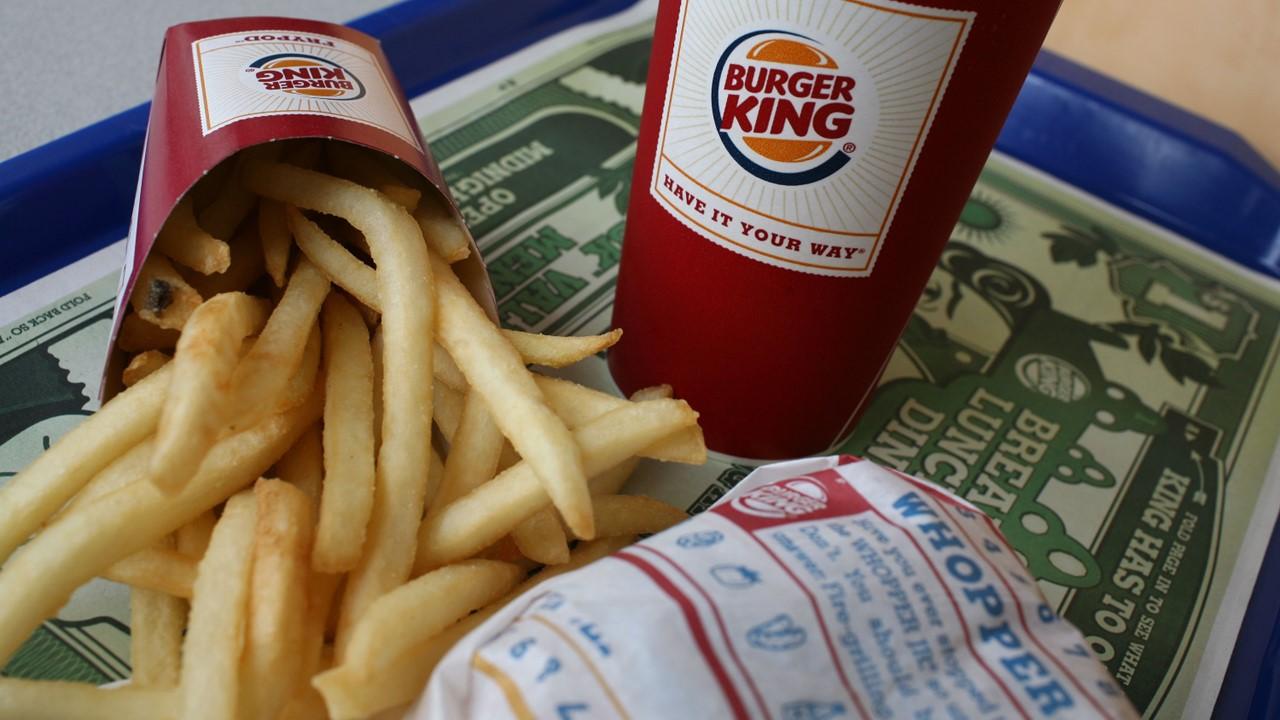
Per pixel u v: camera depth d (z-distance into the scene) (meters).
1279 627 0.29
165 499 0.22
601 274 0.36
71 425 0.29
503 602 0.23
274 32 0.29
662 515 0.26
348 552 0.21
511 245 0.37
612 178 0.41
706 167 0.26
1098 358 0.37
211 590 0.21
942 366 0.36
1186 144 0.44
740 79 0.24
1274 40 0.55
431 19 0.44
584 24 0.49
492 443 0.25
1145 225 0.44
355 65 0.29
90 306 0.32
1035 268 0.41
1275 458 0.35
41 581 0.21
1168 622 0.29
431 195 0.29
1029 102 0.46
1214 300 0.41
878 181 0.25
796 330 0.28
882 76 0.23
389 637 0.20
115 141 0.35
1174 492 0.33
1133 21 0.57
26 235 0.33
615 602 0.20
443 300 0.25
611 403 0.26
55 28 0.41
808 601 0.20
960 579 0.22
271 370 0.23
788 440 0.30
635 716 0.19
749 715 0.19
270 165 0.27
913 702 0.20
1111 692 0.21
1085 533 0.31
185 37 0.29
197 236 0.25
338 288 0.27
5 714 0.20
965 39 0.23
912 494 0.23
